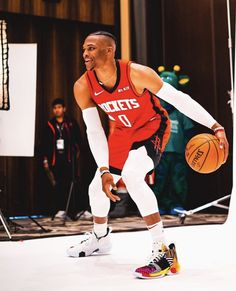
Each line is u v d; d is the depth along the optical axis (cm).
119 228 449
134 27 673
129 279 225
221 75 618
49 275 236
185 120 621
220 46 620
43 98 645
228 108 607
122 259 282
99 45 247
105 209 290
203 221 516
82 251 292
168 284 213
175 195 625
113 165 267
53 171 595
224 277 227
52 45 650
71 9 649
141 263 268
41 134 639
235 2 601
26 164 632
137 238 376
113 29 682
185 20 661
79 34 668
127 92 250
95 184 286
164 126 264
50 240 373
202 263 264
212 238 368
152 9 677
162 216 593
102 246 297
